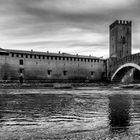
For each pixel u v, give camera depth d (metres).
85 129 17.69
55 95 54.91
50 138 15.16
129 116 23.70
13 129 17.70
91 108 30.45
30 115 24.55
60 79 122.38
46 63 119.00
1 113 25.89
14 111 27.50
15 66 110.88
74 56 127.00
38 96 51.38
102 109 29.39
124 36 146.25
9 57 109.44
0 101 39.62
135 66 104.06
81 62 129.25
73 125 19.23
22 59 112.88
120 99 44.66
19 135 15.87
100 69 136.25
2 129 17.69
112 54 148.00
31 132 16.73
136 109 29.30
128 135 15.87
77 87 104.00
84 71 129.88
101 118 22.59
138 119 21.91
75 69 126.94
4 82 103.75
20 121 21.06
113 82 130.25
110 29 158.00
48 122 20.62
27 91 71.88
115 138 15.14
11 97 48.19
